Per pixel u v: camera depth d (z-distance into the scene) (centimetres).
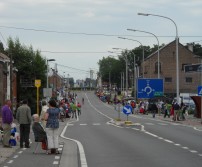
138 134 2973
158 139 2569
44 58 7506
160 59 10956
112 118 6031
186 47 11994
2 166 1492
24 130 2077
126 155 1805
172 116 5284
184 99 7556
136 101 8600
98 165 1523
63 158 1720
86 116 6731
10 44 7262
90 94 19662
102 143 2353
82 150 2006
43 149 1884
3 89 5884
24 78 7194
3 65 5872
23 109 2075
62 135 2980
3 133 2077
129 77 17850
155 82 6812
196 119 5153
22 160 1645
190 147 2112
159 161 1611
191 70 5866
